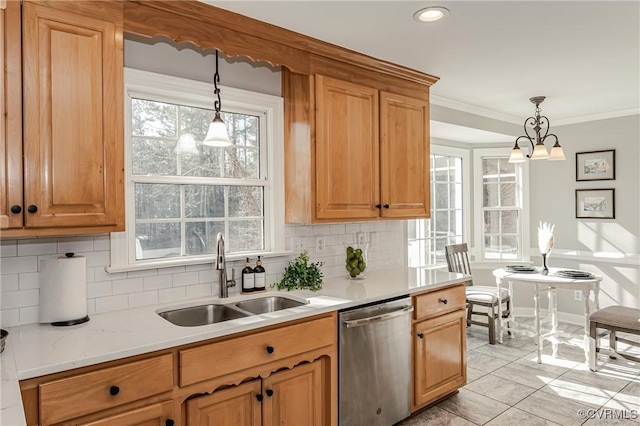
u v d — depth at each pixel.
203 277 2.38
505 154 5.04
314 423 2.10
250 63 2.61
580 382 3.16
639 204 4.24
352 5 2.04
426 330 2.66
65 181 1.64
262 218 2.72
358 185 2.71
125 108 2.15
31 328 1.76
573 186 4.70
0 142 1.51
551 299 4.28
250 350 1.84
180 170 2.39
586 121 4.57
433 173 4.75
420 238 4.62
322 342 2.11
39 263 1.85
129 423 1.51
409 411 2.56
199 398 1.71
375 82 2.84
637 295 4.25
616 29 2.33
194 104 2.41
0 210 1.50
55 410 1.37
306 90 2.53
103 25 1.74
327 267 2.97
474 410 2.74
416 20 2.21
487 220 5.11
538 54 2.71
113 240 2.07
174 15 1.98
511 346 3.99
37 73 1.58
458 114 3.98
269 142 2.70
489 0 1.99
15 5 1.54
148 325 1.80
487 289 4.30
